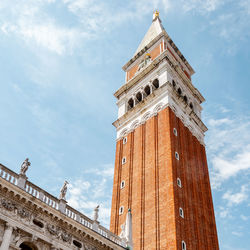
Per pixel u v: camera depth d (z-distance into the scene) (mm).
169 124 59938
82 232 35469
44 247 31922
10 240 29312
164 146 57938
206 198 61781
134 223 53188
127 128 69750
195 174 61750
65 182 37875
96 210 40438
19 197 31312
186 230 49469
